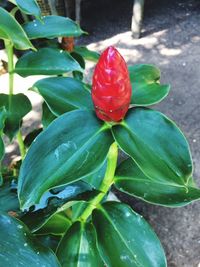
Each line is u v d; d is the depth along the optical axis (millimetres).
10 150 800
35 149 288
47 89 360
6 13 372
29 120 870
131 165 375
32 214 353
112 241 345
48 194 364
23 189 284
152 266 339
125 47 1067
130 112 302
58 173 283
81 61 520
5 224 287
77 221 376
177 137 289
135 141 288
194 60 1012
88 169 283
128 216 356
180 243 661
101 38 1104
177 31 1111
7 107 439
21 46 375
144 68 364
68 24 435
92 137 294
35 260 276
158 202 357
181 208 701
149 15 1174
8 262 272
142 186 365
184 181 281
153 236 348
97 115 297
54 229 406
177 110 880
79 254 361
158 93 325
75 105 344
